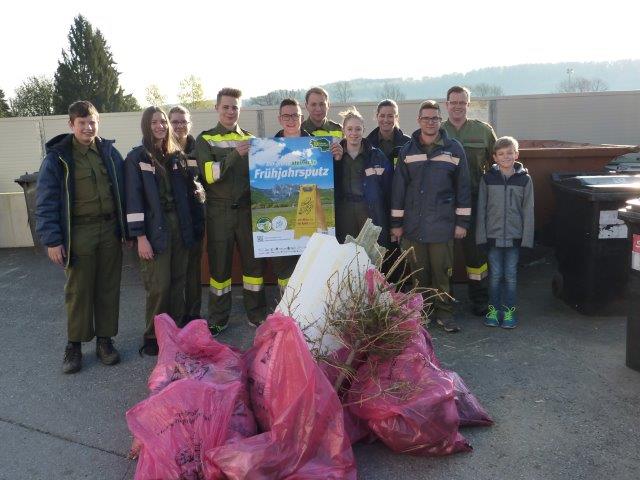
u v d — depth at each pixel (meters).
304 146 4.80
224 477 2.69
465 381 4.10
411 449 3.13
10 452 3.39
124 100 63.81
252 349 3.53
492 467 3.09
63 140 4.29
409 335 3.31
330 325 3.34
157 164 4.51
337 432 2.83
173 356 3.57
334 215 4.96
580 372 4.20
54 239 4.19
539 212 6.89
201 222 5.04
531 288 6.33
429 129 4.85
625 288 5.25
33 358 4.82
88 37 60.81
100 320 4.59
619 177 5.50
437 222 4.95
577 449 3.23
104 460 3.30
